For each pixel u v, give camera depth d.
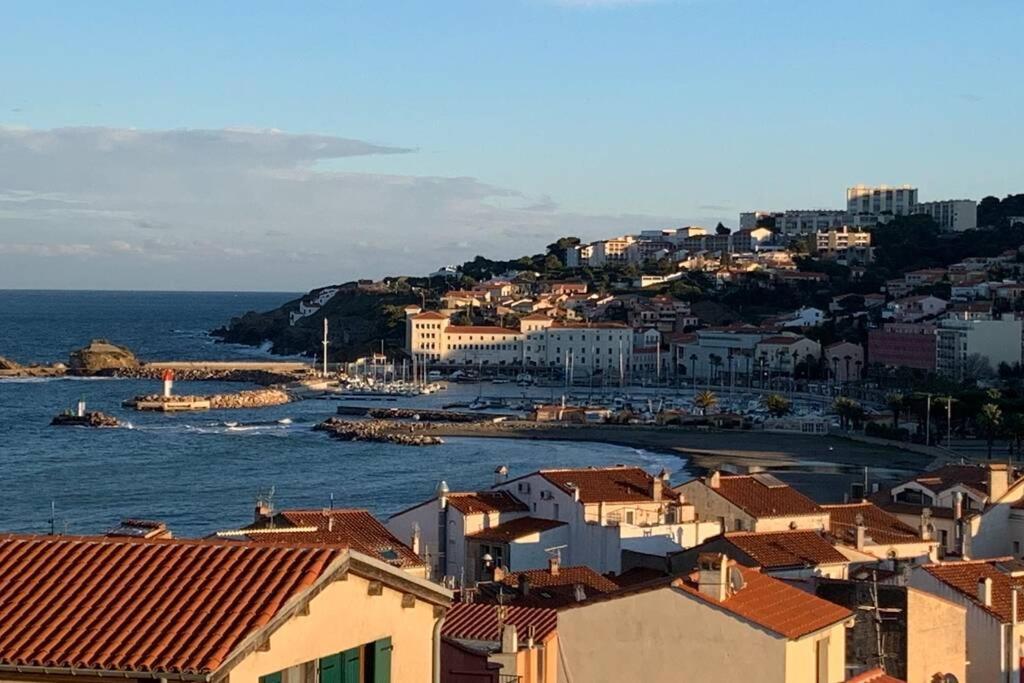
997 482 150.88
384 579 41.53
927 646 80.38
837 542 131.12
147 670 35.66
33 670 36.41
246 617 37.47
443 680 63.06
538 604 104.44
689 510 145.00
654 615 64.19
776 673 61.19
